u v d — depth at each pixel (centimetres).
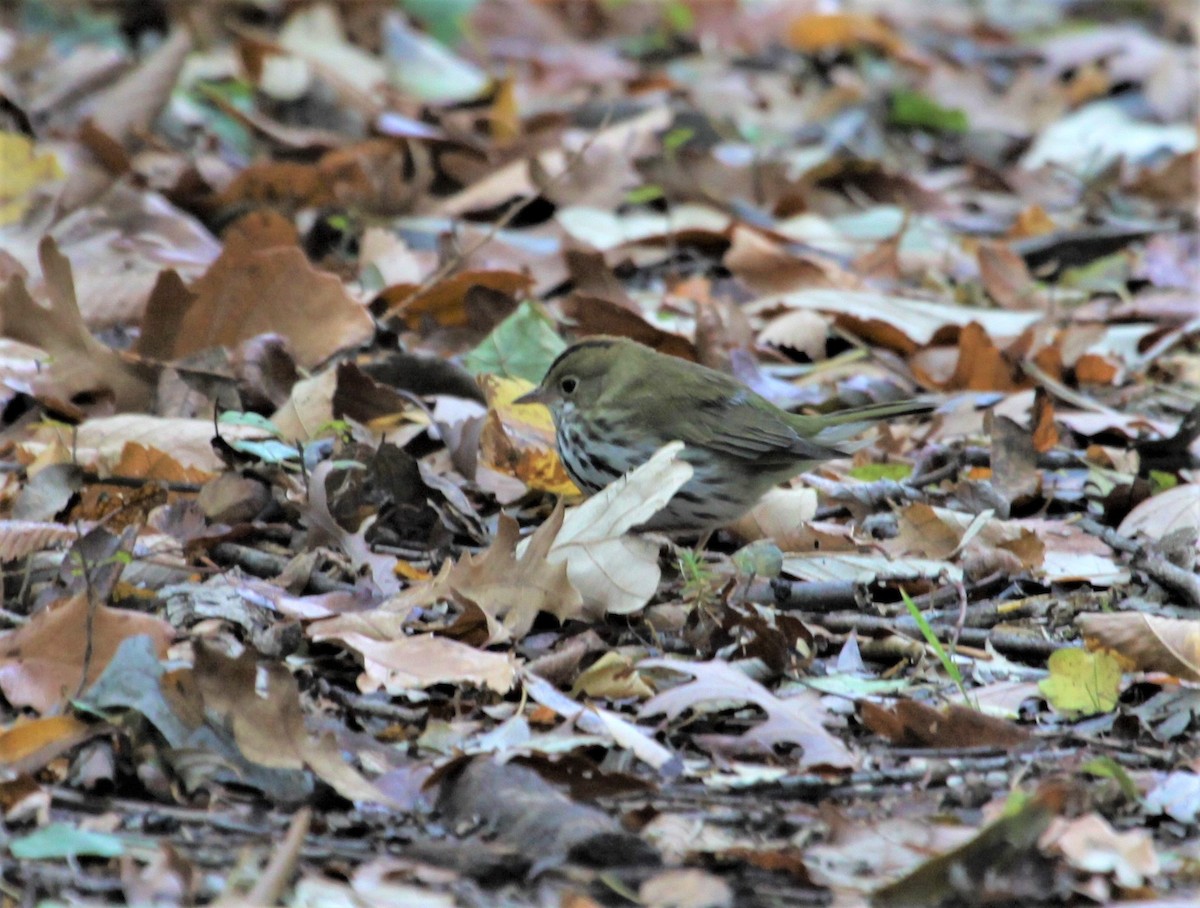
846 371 1484
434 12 2677
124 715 777
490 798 747
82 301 1404
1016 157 2383
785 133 2320
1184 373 1562
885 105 2462
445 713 863
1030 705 926
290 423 1169
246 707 773
